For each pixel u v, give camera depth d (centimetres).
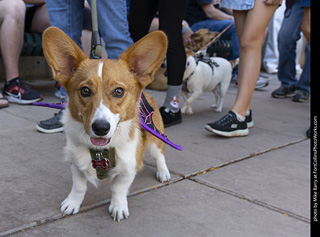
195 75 479
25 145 328
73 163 215
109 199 240
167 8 390
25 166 282
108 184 261
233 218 225
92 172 214
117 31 313
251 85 407
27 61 658
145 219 218
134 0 387
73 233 197
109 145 207
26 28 557
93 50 262
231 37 757
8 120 401
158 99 564
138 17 394
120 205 219
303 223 224
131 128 216
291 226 220
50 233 195
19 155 303
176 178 283
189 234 204
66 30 361
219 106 532
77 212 220
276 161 333
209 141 385
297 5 602
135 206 234
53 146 331
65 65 211
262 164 324
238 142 387
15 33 458
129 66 213
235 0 388
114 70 202
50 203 228
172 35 399
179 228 210
